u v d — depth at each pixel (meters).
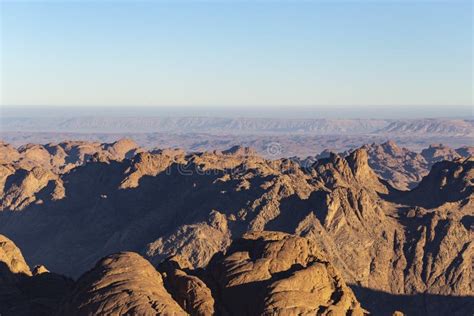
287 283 70.12
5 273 91.75
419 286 172.88
